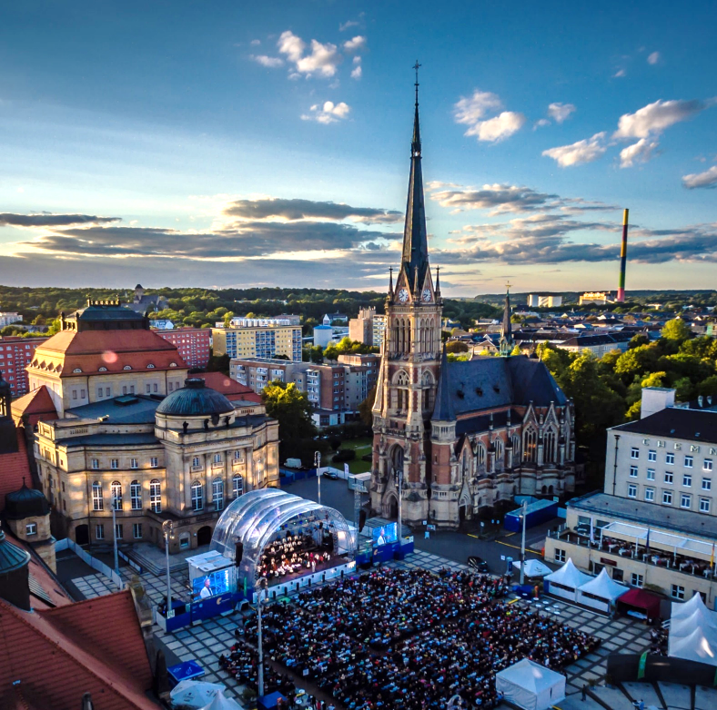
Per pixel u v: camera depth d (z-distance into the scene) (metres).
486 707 63.59
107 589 94.88
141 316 155.88
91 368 137.50
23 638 31.84
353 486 147.12
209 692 59.56
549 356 194.38
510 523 120.56
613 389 187.25
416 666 69.19
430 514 122.56
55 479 117.56
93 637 37.94
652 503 112.12
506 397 139.62
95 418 124.62
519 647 73.19
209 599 85.00
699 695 66.81
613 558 96.81
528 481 137.88
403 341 125.12
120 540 115.00
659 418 115.38
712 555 89.19
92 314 147.25
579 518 107.44
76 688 31.94
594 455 152.25
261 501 98.88
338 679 67.12
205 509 115.06
